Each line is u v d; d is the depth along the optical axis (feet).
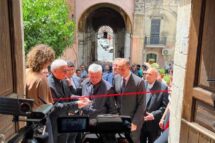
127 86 13.07
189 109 8.84
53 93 11.73
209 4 7.86
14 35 8.25
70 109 11.82
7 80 7.88
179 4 10.02
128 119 5.46
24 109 4.66
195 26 8.43
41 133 4.91
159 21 74.49
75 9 69.62
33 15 32.14
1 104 4.72
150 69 14.82
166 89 14.75
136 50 74.64
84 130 5.34
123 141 5.38
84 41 77.30
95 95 12.92
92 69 12.73
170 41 75.97
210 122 7.89
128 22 74.64
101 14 92.07
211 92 7.77
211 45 7.75
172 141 10.52
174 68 10.44
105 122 5.28
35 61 9.52
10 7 8.02
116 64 13.15
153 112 14.34
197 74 8.52
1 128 7.30
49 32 34.17
